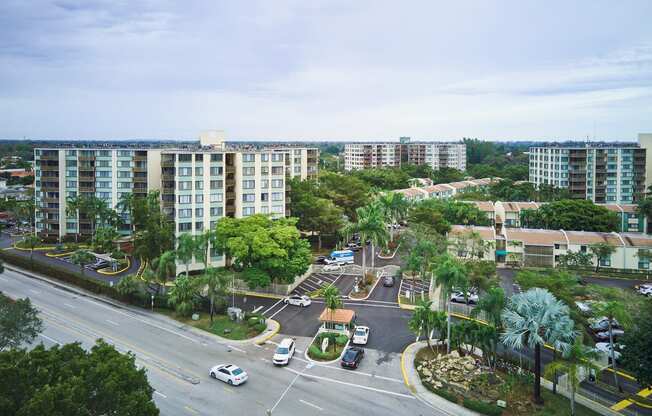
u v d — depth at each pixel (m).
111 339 68.94
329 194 141.62
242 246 84.00
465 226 127.00
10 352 38.66
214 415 49.25
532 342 51.72
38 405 31.55
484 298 61.91
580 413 50.66
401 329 74.25
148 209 108.62
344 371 60.06
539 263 115.56
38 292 91.75
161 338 69.94
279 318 78.62
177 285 78.00
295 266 87.31
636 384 59.00
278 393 54.19
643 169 180.00
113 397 36.38
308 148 175.38
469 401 51.50
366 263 115.12
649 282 103.44
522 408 51.47
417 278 103.00
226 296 85.31
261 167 116.94
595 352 53.41
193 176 107.69
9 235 148.62
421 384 56.88
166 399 52.19
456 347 63.69
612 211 139.25
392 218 132.50
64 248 129.12
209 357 63.72
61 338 68.69
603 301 64.69
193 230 108.12
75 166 136.75
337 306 71.44
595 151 180.25
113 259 113.56
